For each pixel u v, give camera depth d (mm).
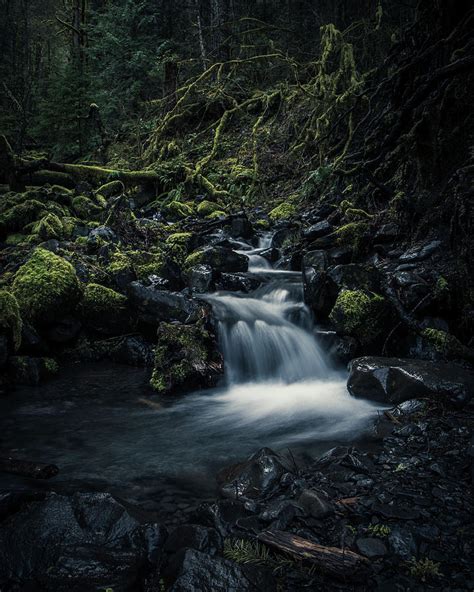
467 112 7133
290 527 2797
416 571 2402
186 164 12852
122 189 11242
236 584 2301
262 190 11680
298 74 13805
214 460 3910
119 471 3736
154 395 5449
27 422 4703
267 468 3424
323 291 6367
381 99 9438
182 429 4543
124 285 6965
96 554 2537
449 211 6598
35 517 2809
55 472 3686
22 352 6055
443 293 5770
